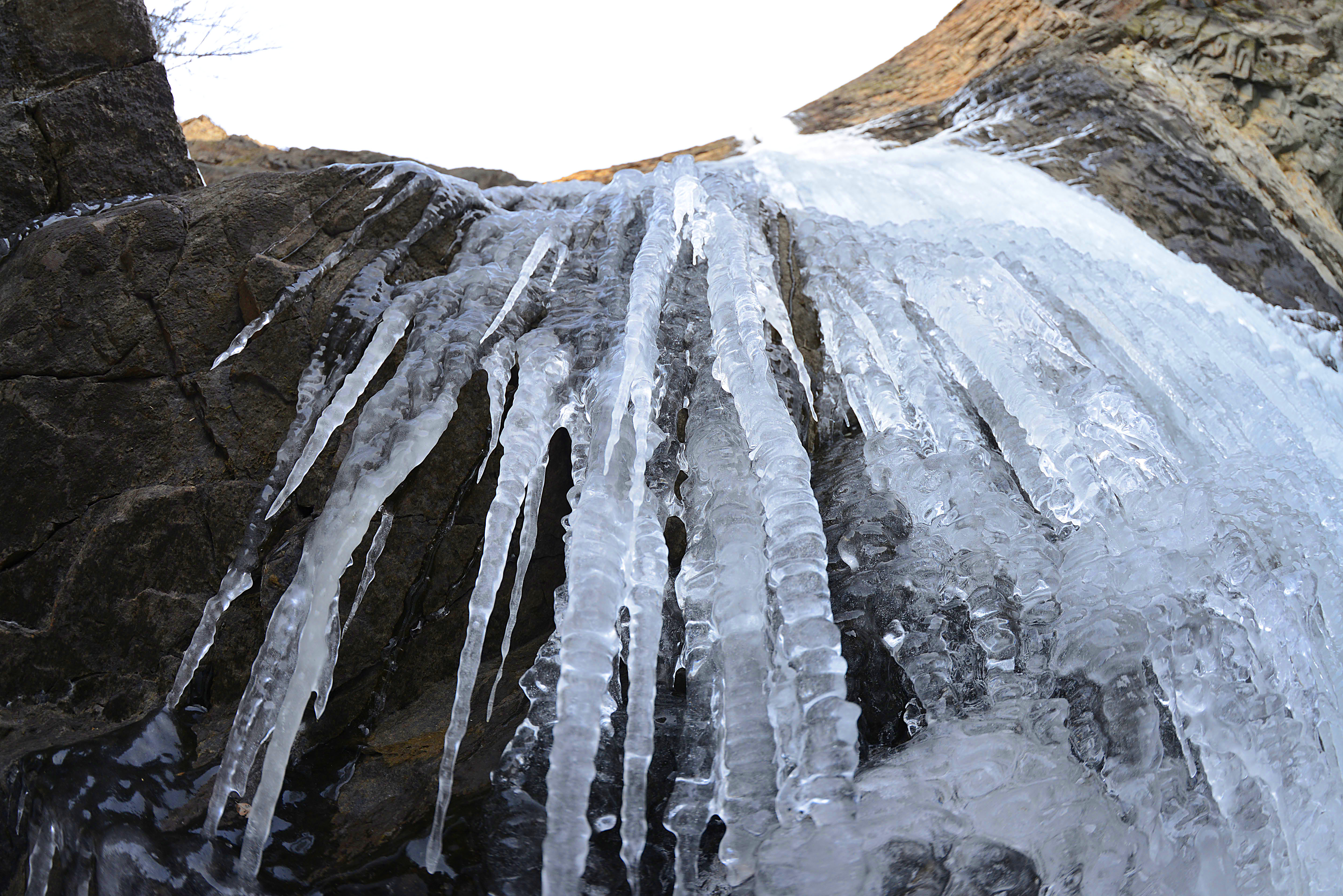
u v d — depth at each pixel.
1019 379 3.52
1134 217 6.85
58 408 2.95
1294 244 7.11
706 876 2.12
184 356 3.14
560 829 2.03
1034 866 2.11
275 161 7.37
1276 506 3.06
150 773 2.45
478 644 2.40
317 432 2.80
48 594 2.79
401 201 3.76
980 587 2.71
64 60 3.78
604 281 3.73
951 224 5.17
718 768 2.33
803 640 2.28
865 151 7.30
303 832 2.32
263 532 2.87
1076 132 7.47
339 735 2.71
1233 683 2.59
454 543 3.06
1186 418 4.14
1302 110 7.91
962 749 2.26
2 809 2.42
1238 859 2.38
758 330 3.11
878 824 2.07
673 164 4.68
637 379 2.81
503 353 3.23
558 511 3.23
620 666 2.70
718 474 2.87
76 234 3.14
